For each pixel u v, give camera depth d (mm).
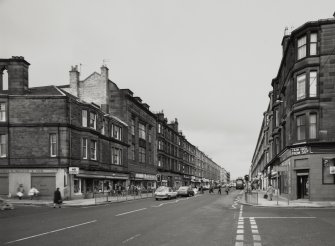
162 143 72188
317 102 30219
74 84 47719
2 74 36719
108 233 12727
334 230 13320
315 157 29953
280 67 40969
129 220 17141
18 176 34875
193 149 109375
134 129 55688
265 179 70438
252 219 17438
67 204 29312
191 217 18609
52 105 35156
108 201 32906
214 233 12688
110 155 45094
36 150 34875
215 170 172250
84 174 37625
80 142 37344
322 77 30219
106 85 47906
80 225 15125
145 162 60656
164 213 21078
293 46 32750
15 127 35188
